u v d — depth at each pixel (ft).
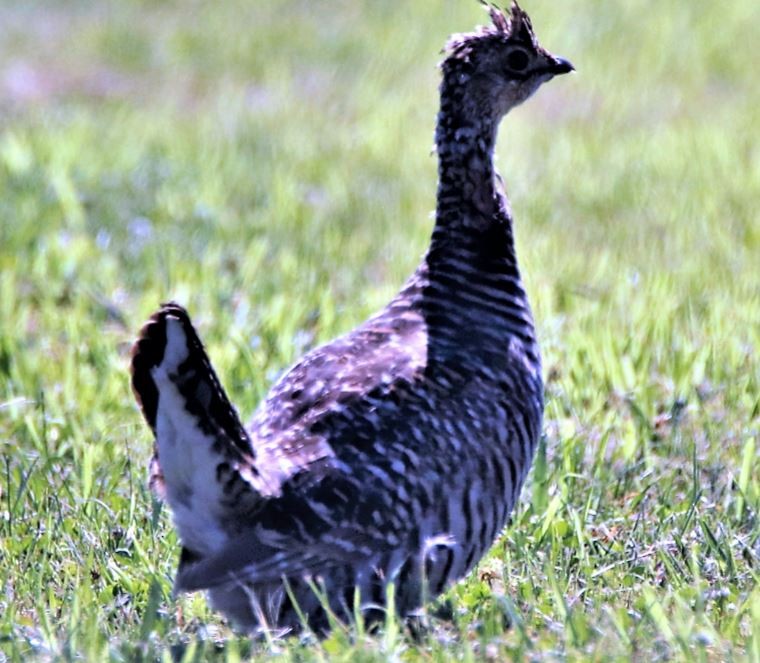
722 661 50.55
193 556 51.26
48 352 86.63
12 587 57.36
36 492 65.36
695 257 107.24
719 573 59.31
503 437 55.47
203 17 219.41
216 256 102.12
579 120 162.71
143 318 91.81
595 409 75.41
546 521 62.23
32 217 111.34
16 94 170.81
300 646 50.47
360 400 53.67
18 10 222.48
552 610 55.31
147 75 185.06
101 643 51.55
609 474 68.90
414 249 108.78
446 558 54.08
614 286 99.30
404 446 52.75
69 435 72.95
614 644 50.75
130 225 112.27
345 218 118.83
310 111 164.66
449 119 61.46
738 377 80.79
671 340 85.92
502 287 59.26
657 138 152.05
